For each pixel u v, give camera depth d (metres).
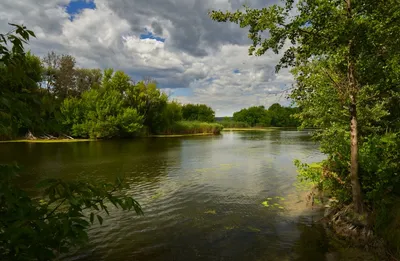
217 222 7.98
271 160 19.94
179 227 7.62
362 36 5.38
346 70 6.91
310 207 9.08
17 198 2.62
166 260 5.87
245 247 6.42
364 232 6.37
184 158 20.98
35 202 2.78
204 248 6.41
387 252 5.60
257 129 92.56
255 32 6.68
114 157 21.38
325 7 5.38
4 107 2.52
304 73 8.12
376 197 6.62
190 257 6.00
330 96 7.79
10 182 2.63
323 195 10.09
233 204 9.63
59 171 15.53
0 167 2.55
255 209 9.06
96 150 26.47
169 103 61.28
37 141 35.47
